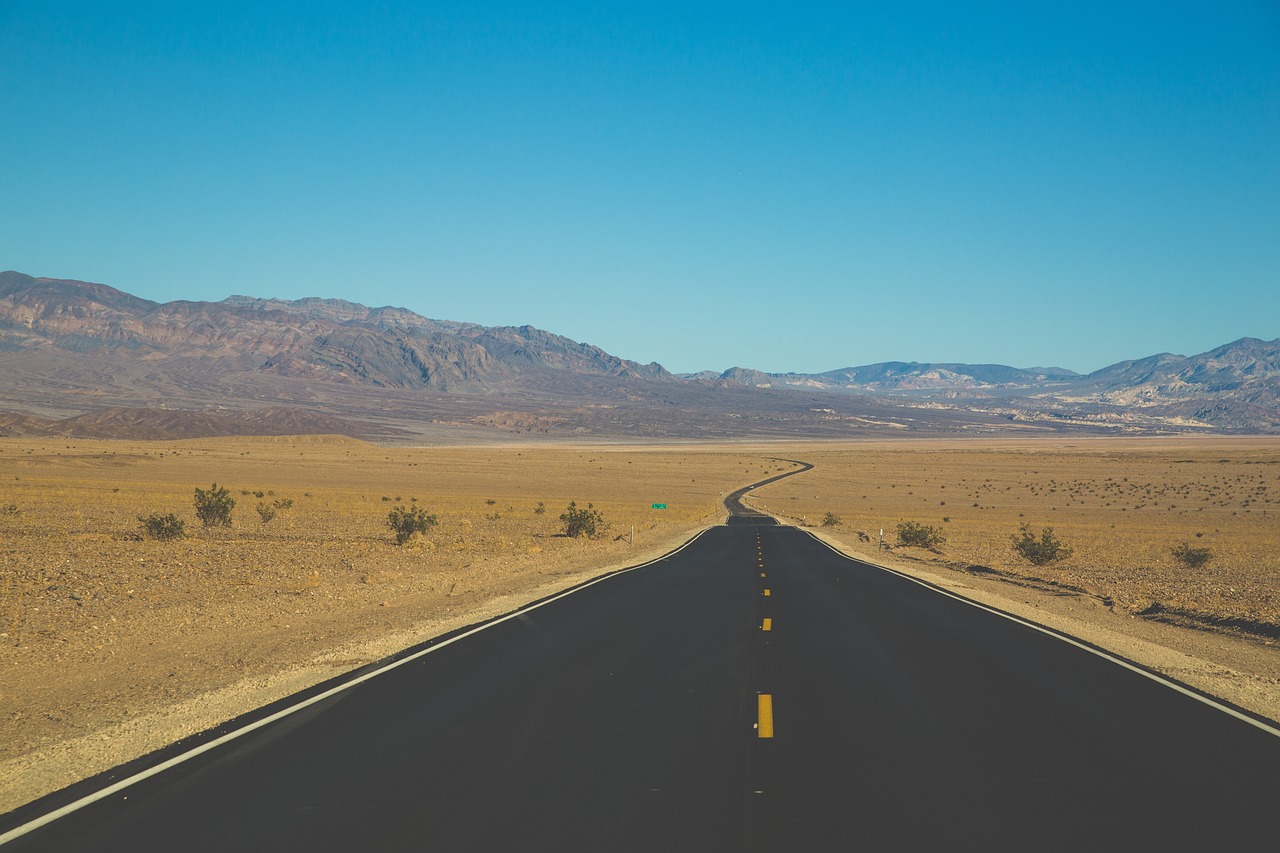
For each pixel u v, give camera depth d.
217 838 6.92
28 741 9.49
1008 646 16.14
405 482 116.88
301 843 6.82
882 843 6.83
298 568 28.11
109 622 16.92
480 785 8.14
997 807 7.63
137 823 7.23
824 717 10.73
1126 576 34.12
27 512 49.44
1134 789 8.13
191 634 16.22
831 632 17.55
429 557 34.19
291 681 12.48
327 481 111.31
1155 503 107.38
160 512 53.34
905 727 10.27
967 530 68.44
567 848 6.72
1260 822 7.32
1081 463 195.12
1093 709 11.23
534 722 10.41
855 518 83.69
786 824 7.21
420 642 16.02
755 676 13.16
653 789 8.05
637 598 23.12
